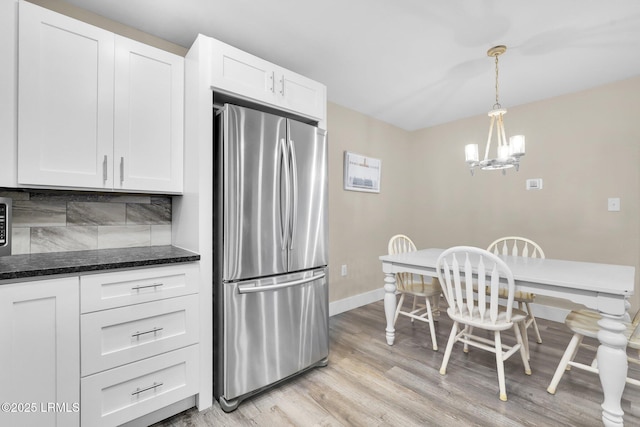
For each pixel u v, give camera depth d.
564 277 1.65
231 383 1.63
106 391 1.34
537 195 3.13
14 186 1.33
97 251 1.73
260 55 2.24
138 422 1.46
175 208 1.99
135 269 1.42
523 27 1.90
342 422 1.53
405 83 2.72
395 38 2.03
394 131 3.97
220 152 1.67
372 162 3.60
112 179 1.57
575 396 1.72
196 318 1.61
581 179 2.86
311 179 2.02
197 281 1.62
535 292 1.70
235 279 1.66
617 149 2.67
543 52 2.20
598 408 1.61
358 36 2.01
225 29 1.92
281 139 1.85
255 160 1.73
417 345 2.43
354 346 2.42
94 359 1.31
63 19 1.44
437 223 3.97
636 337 1.54
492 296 1.72
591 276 1.68
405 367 2.08
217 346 1.69
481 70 2.47
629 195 2.61
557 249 3.00
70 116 1.46
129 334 1.40
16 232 1.56
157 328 1.48
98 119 1.53
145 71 1.69
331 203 3.17
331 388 1.83
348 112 3.34
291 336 1.89
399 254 2.57
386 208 3.85
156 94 1.72
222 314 1.64
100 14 1.76
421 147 4.14
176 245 1.97
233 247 1.64
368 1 1.67
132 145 1.64
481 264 1.77
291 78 2.03
